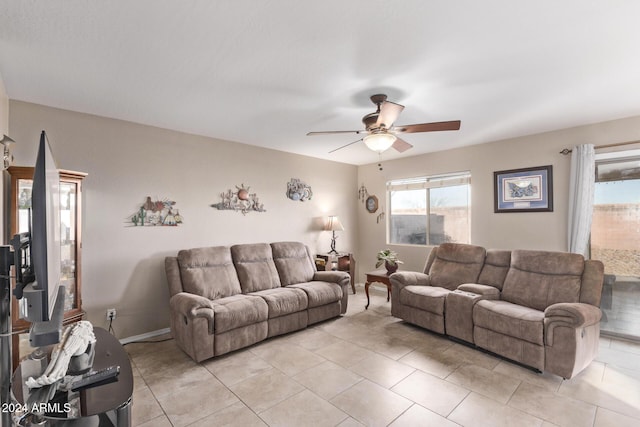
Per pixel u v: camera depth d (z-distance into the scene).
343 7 1.63
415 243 5.38
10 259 1.17
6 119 2.65
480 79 2.46
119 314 3.35
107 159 3.29
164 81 2.48
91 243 3.19
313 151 4.94
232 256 4.03
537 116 3.34
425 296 3.63
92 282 3.19
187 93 2.71
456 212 4.88
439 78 2.44
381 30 1.83
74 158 3.10
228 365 2.87
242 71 2.32
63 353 1.39
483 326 3.08
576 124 3.62
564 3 1.59
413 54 2.09
